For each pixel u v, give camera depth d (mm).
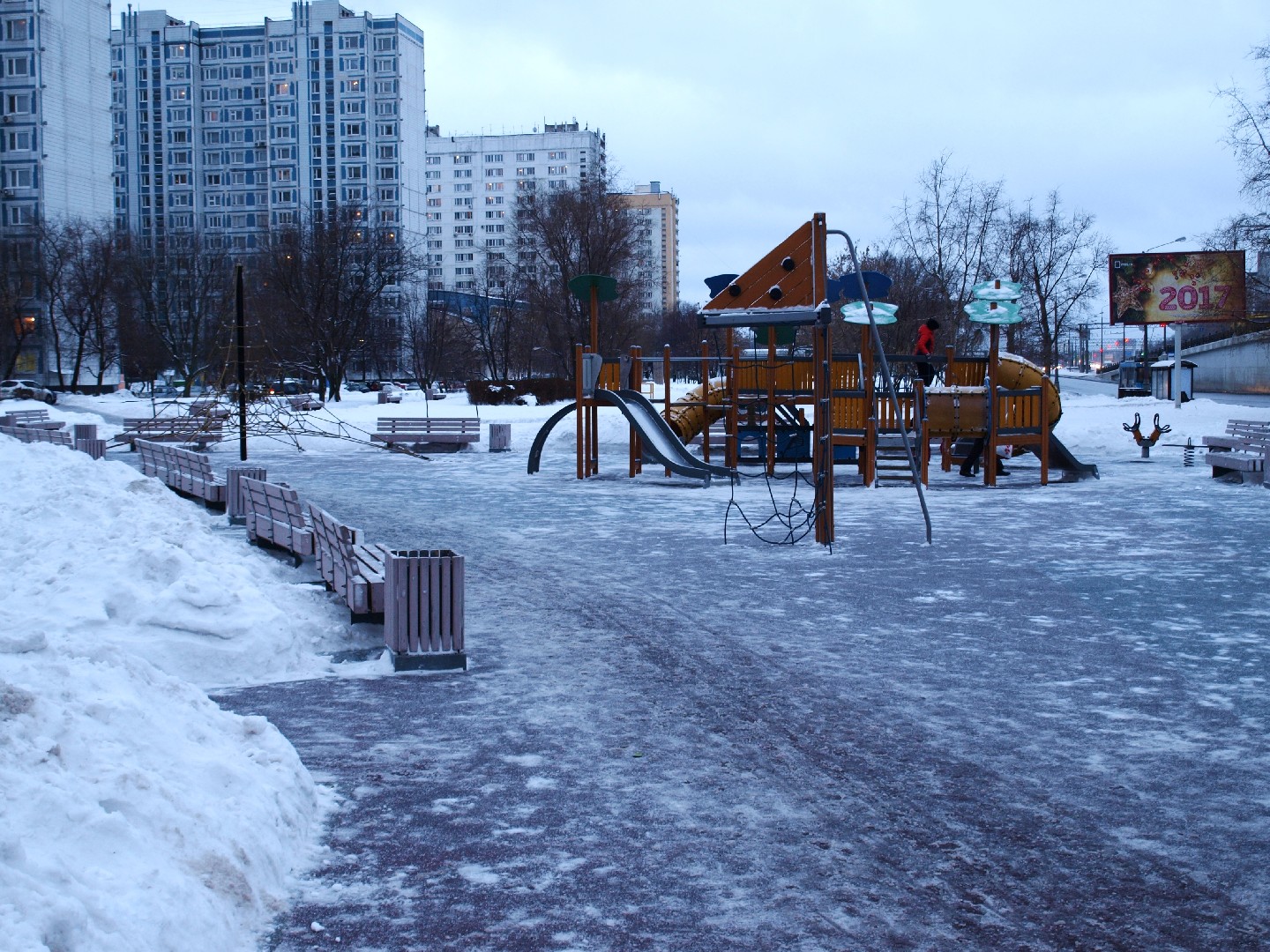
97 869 3867
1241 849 5055
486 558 13414
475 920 4375
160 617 8398
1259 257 43719
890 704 7324
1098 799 5660
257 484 13156
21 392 58562
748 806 5578
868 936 4254
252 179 134000
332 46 129500
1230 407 39094
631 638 9281
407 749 6465
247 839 4605
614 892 4625
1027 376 22422
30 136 87375
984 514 17344
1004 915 4426
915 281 50875
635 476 24078
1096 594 10977
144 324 77125
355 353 81375
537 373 86500
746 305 16219
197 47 134000
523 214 60656
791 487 21812
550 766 6176
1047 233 54844
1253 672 8070
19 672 5000
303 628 9094
